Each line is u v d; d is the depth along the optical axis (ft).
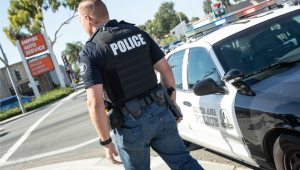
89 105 5.85
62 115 43.75
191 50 11.27
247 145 8.33
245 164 10.80
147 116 6.15
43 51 108.47
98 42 5.98
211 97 9.42
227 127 8.86
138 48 6.27
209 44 10.14
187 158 6.65
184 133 12.34
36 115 57.93
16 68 138.92
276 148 7.33
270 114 7.00
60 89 110.11
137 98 6.18
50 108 66.59
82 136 23.94
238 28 10.34
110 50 5.94
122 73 6.06
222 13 20.81
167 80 7.13
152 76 6.44
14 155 24.26
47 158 20.26
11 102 89.45
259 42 9.58
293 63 8.45
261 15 11.05
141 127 6.13
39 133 32.12
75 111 43.96
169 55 13.42
